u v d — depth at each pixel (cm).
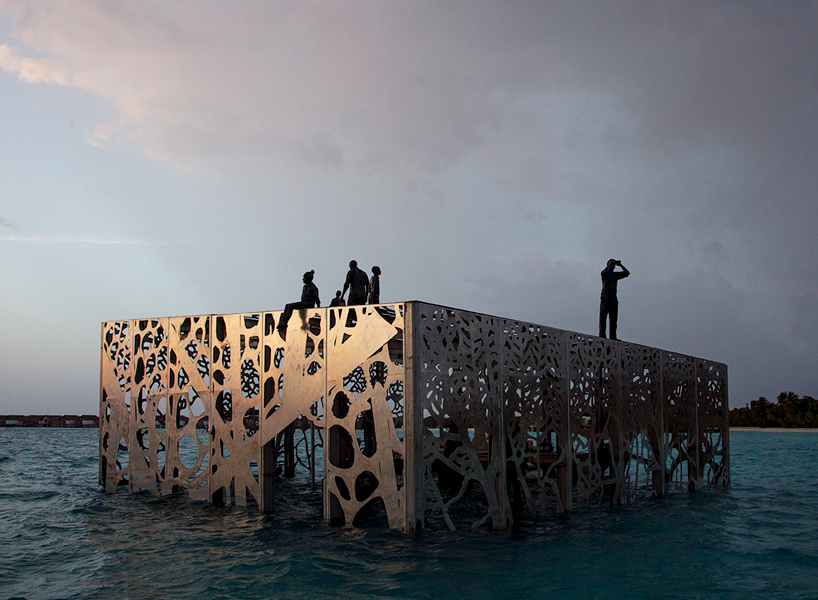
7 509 1747
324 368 1496
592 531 1520
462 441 1411
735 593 1052
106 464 2025
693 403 2428
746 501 2111
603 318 2053
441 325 1389
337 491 1479
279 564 1170
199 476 1755
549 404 1677
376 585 1049
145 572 1131
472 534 1410
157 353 1881
